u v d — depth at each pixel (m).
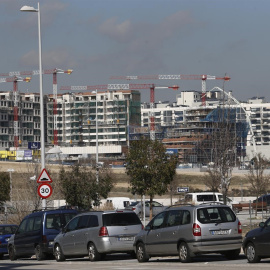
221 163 108.31
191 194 130.25
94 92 157.50
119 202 144.12
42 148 78.88
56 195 121.62
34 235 64.06
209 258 53.56
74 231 59.06
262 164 193.50
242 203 139.88
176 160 105.19
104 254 58.03
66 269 49.59
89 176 107.75
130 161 105.19
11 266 55.62
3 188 127.44
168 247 50.84
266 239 46.31
